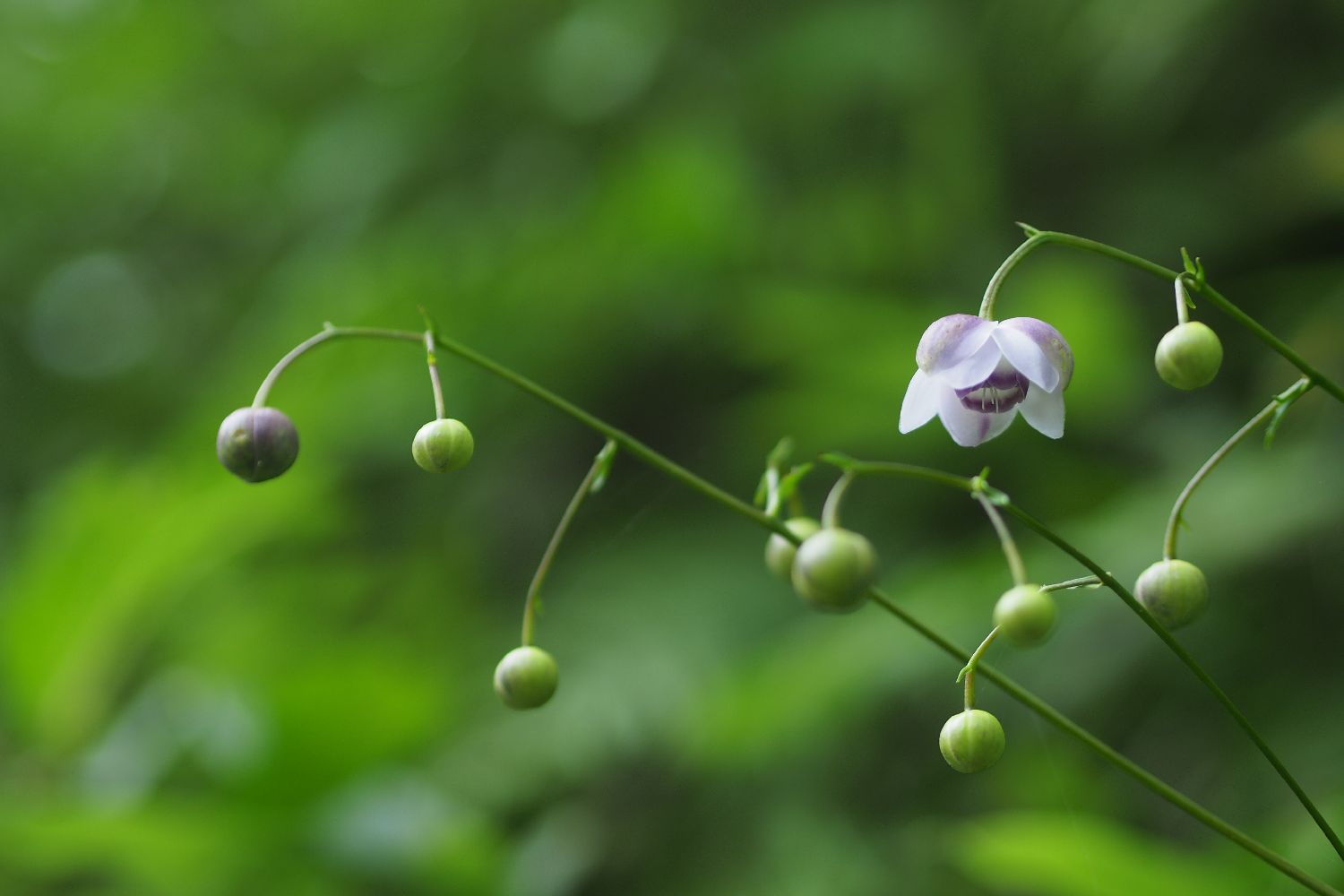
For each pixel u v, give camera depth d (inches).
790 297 72.6
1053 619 41.2
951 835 47.4
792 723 62.8
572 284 83.7
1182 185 72.5
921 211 78.2
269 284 104.4
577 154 91.7
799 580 40.5
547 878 66.6
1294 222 69.0
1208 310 68.1
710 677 68.6
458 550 90.0
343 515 89.3
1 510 121.8
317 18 99.7
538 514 91.7
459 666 79.2
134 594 58.4
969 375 40.9
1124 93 70.2
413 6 96.7
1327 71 69.1
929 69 75.0
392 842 50.9
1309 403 58.9
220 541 66.9
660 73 87.4
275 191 109.5
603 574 78.5
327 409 83.4
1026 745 63.4
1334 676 57.8
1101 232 74.7
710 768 69.5
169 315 125.7
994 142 77.2
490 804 68.4
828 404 70.3
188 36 105.7
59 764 57.5
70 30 110.8
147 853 50.9
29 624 56.2
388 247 90.3
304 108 107.1
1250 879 47.2
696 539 79.0
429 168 93.4
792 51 78.5
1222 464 61.0
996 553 63.1
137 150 117.6
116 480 61.2
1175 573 40.9
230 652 79.4
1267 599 60.6
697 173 80.0
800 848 65.5
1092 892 46.0
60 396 134.4
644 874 71.4
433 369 41.6
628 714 67.8
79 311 135.6
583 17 88.0
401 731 52.4
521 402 88.3
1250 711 59.2
